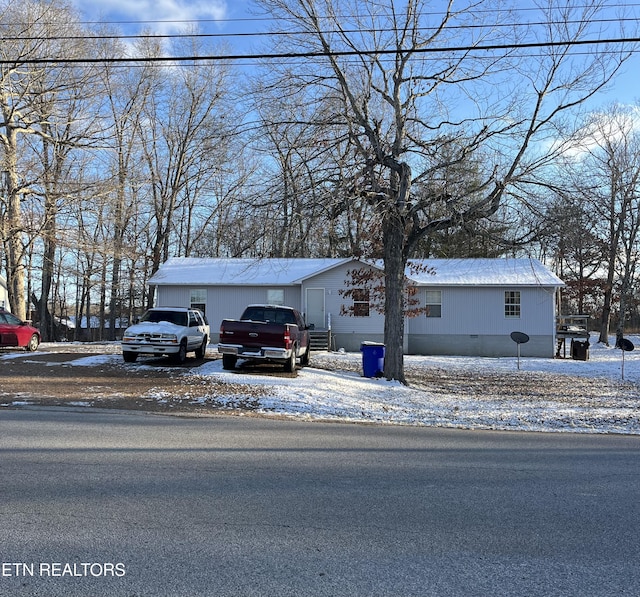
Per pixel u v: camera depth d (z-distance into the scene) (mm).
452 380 17859
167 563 4020
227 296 28047
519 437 9367
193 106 36750
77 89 28172
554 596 3635
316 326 27281
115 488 5699
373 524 4859
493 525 4902
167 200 39312
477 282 26578
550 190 14141
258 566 3998
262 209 13742
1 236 25641
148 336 16875
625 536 4691
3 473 6141
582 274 43688
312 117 14445
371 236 17297
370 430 9625
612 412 12258
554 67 13750
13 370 15617
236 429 9219
